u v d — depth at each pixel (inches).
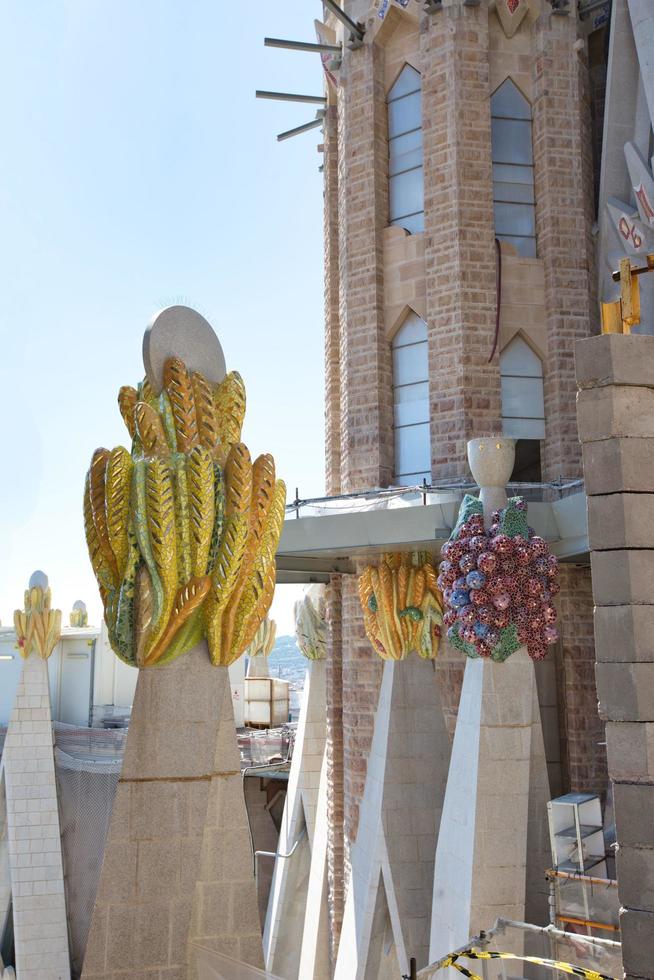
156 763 454.3
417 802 773.9
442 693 805.9
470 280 857.5
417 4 919.7
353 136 946.1
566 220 879.7
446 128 882.1
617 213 837.2
